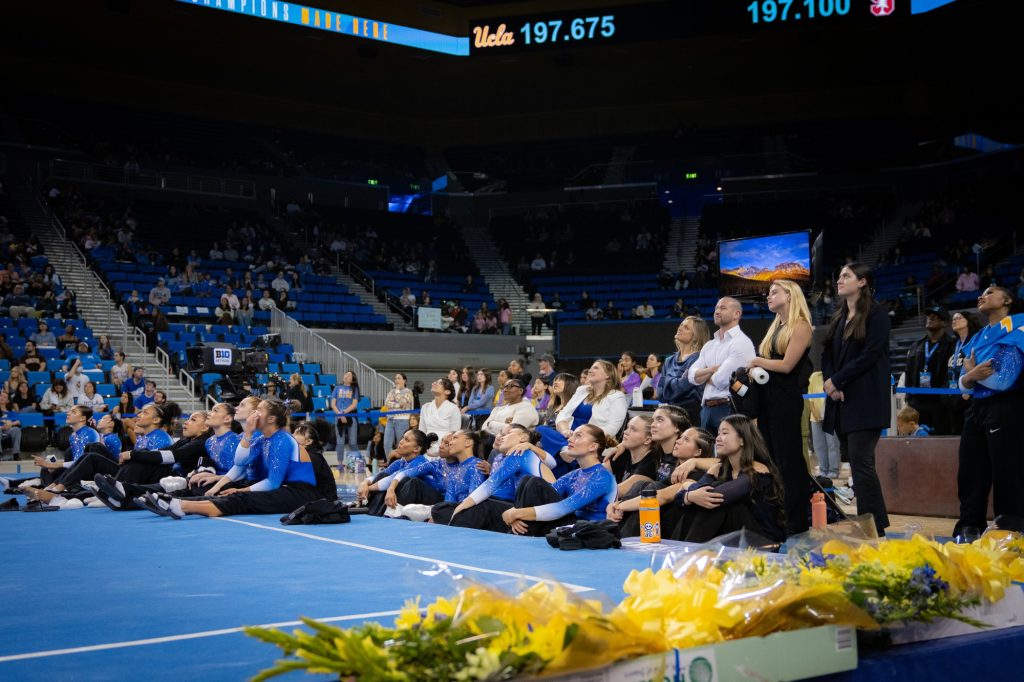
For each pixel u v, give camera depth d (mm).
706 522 5348
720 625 2357
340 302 25625
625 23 27891
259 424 8906
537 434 7840
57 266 23328
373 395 19828
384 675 1875
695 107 32938
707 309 26219
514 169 33781
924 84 30891
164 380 19469
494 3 29188
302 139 33188
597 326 23047
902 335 21812
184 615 3855
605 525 5531
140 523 7797
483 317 25594
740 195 30828
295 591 4375
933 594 2760
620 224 31344
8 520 8203
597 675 2055
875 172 29922
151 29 27969
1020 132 28734
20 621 3785
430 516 7781
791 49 29469
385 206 32562
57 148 27812
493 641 1980
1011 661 2816
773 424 5617
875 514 5234
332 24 27844
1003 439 5535
